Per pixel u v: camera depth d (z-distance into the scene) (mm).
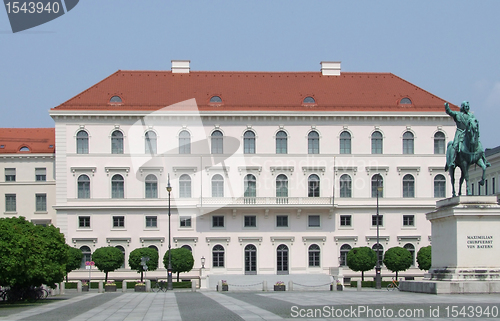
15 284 50750
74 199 87062
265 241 88312
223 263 87938
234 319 31609
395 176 89625
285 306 37781
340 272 83438
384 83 94312
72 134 87438
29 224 53719
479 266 42188
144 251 81188
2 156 92375
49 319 34594
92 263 80062
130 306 43781
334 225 89000
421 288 44406
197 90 91125
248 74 95062
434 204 89375
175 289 77688
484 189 100625
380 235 89000
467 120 44531
